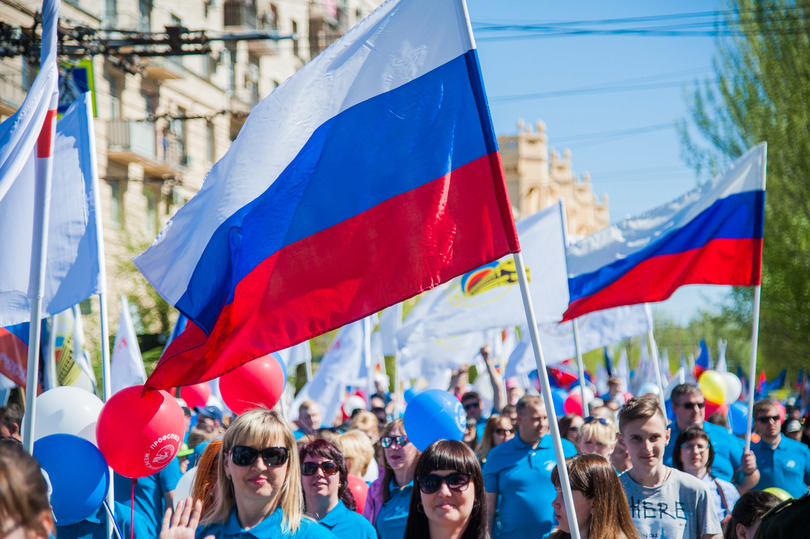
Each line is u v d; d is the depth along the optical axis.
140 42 16.83
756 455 7.99
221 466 4.07
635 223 8.78
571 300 8.96
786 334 27.05
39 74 4.31
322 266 4.43
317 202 4.49
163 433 4.64
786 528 3.32
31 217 4.81
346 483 5.52
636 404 5.06
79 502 4.58
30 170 4.80
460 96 4.43
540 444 6.51
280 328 4.41
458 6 4.45
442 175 4.38
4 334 6.61
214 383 11.23
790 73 25.91
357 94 4.57
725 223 8.21
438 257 4.31
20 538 2.33
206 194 4.56
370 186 4.46
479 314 9.95
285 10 37.41
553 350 12.48
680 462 6.34
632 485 5.04
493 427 7.99
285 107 4.57
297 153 4.55
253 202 4.49
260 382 6.09
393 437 6.00
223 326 4.43
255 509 3.95
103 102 26.30
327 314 4.38
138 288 24.67
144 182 28.59
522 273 4.19
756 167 8.12
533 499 6.33
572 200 90.56
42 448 4.59
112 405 4.65
